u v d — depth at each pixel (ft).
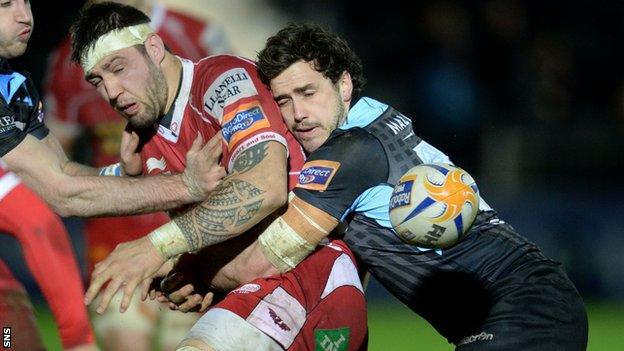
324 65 55.52
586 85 151.33
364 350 58.65
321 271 56.54
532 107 145.38
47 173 60.90
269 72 55.62
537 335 52.16
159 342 78.18
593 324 108.88
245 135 55.31
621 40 153.99
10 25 58.75
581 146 141.90
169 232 54.60
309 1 143.84
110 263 54.60
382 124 56.13
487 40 147.74
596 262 123.75
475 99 142.72
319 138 56.24
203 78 57.82
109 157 83.87
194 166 57.00
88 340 47.44
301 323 55.06
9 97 60.80
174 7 88.12
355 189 54.29
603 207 126.00
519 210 127.13
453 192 51.70
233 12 133.69
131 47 57.00
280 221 55.01
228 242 56.95
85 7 58.18
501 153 139.13
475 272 54.90
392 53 146.30
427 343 96.99
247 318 54.03
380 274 57.00
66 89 83.25
